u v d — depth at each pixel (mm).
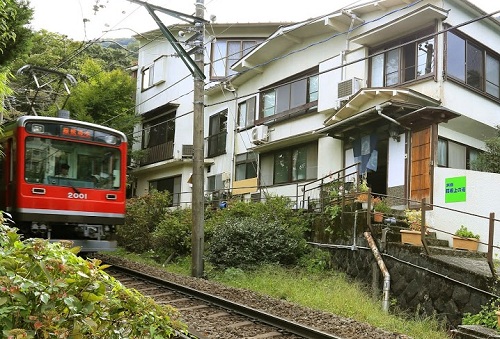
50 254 2686
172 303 8578
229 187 20766
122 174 11938
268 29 21703
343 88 15039
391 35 14219
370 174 14750
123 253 16172
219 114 22219
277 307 8312
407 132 13094
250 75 19984
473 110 13961
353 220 11156
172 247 14891
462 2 13719
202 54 12430
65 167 11109
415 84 13523
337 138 15336
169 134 24469
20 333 2320
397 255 9609
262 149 18859
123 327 2949
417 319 8414
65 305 2645
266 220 13164
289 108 17938
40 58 25828
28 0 10625
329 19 15477
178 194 23062
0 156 11250
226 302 8172
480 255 10016
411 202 12656
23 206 10375
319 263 11680
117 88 24781
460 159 14133
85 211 11148
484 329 6668
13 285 2438
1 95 7125
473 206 11008
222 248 12492
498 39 15516
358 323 7246
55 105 23594
